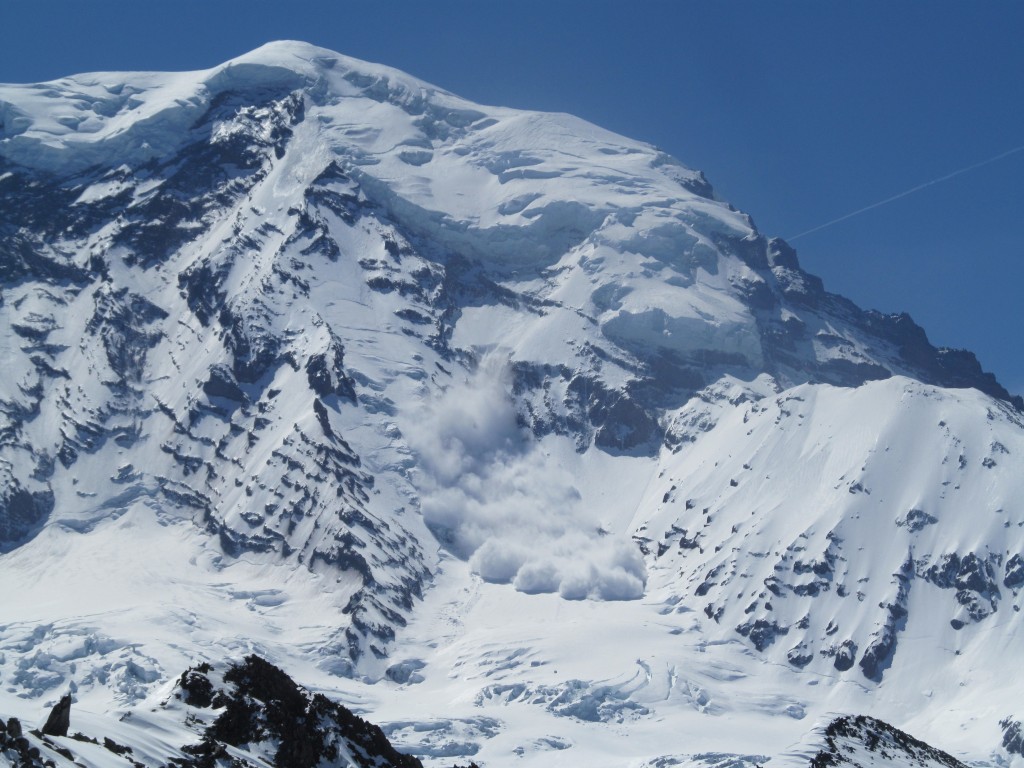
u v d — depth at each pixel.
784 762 130.00
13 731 78.69
